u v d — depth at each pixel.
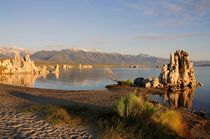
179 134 16.55
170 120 17.64
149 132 14.80
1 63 119.00
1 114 18.81
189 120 23.34
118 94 38.12
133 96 18.73
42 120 17.02
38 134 14.16
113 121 16.22
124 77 97.88
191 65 65.12
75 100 30.53
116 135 13.69
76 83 68.31
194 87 61.94
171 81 59.09
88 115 18.55
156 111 17.94
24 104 23.73
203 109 32.84
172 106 31.81
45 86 59.00
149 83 56.03
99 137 13.66
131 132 14.41
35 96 33.06
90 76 102.38
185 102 38.62
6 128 15.09
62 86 59.59
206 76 112.50
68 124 16.09
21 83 65.38
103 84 65.12
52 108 20.14
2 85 47.69
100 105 26.78
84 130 15.02
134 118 16.34
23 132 14.41
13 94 33.91
